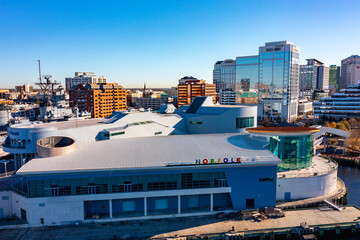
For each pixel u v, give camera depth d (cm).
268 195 7381
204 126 12612
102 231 6469
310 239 6266
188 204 7469
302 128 9031
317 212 7406
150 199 7325
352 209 7612
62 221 6788
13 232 6456
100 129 9981
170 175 7100
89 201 7100
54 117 19038
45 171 6494
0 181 8381
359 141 15725
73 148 7775
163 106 15638
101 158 7200
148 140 8994
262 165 7262
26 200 6731
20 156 10238
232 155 7431
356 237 6694
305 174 8244
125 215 7069
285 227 6562
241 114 12219
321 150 15712
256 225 6675
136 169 6775
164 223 6812
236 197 7288
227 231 6394
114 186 6956
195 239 6131
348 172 12494
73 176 6719
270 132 8350
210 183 7250
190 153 7569
